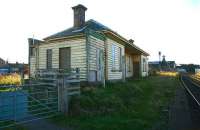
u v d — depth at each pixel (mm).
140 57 35688
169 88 23328
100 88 16156
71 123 8961
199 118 9883
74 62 18547
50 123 9102
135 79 30156
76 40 18578
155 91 19656
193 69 97812
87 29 17688
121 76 23641
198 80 39156
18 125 8750
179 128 8273
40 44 21766
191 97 16703
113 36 21438
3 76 21359
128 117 10000
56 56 20094
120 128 8266
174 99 15656
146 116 10148
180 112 11141
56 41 20172
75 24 21688
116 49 22703
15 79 20312
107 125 8562
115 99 12711
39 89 12352
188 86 26375
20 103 9492
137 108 12078
